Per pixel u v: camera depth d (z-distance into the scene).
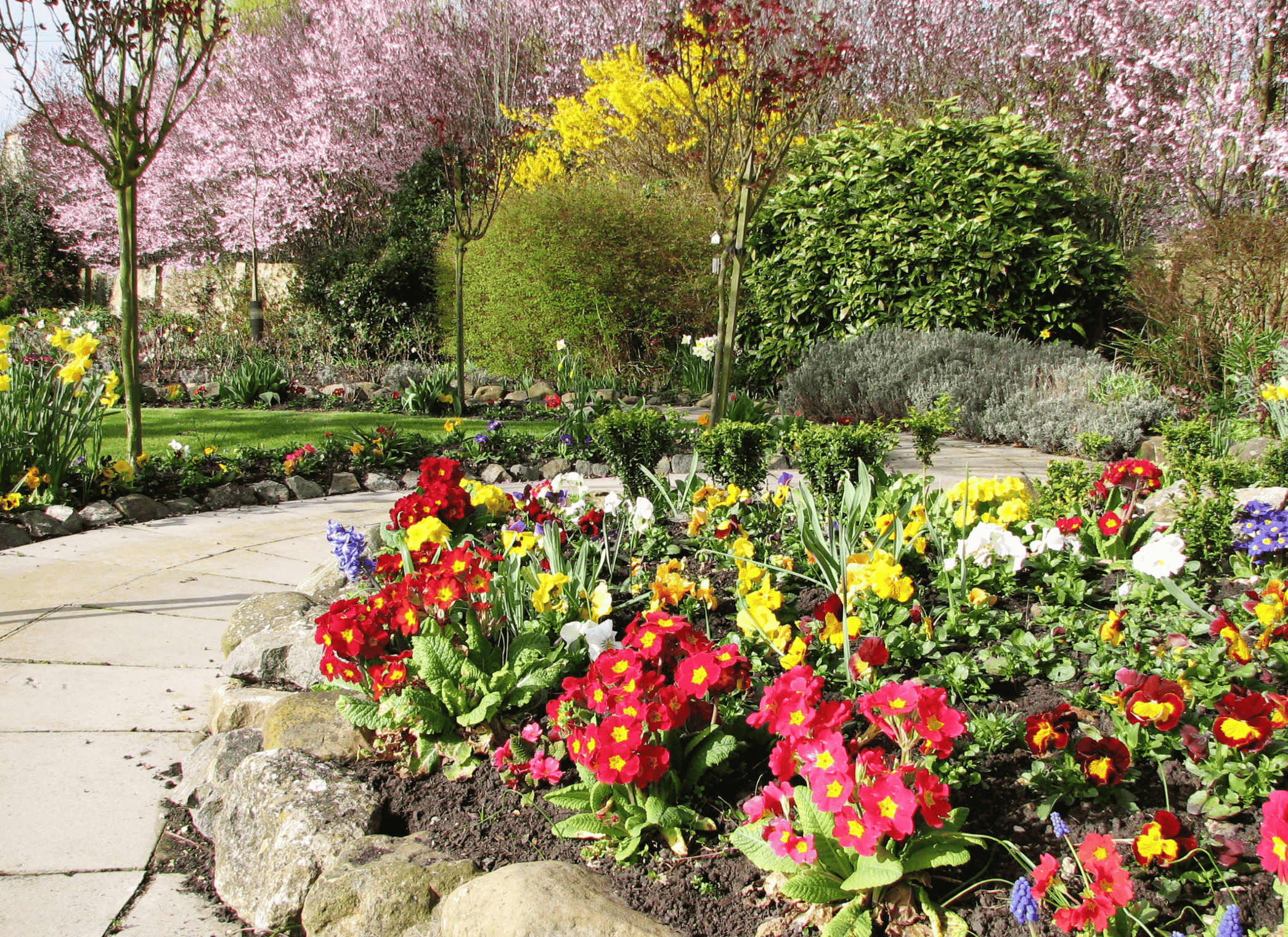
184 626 4.06
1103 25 13.87
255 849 2.28
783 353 11.03
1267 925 1.67
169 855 2.44
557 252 12.19
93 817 2.59
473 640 2.69
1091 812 2.01
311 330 14.16
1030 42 15.62
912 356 9.16
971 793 2.09
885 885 1.78
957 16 17.00
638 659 2.29
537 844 2.18
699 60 7.08
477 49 21.75
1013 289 9.81
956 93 16.91
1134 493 3.49
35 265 23.61
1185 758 2.14
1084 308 9.98
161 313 15.39
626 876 2.00
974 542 3.07
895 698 1.85
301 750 2.63
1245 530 3.20
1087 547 3.52
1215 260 9.04
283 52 22.34
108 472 6.13
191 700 3.35
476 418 10.05
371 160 19.89
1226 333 8.84
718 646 2.53
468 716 2.50
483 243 12.91
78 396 6.11
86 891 2.26
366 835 2.25
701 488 4.38
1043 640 2.61
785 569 3.26
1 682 3.41
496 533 4.21
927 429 5.47
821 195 10.73
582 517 3.62
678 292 12.36
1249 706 1.91
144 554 5.14
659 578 3.02
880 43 17.48
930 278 10.01
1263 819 1.90
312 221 20.02
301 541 5.50
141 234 21.23
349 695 2.87
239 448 7.32
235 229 19.70
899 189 10.26
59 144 22.38
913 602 3.06
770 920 1.83
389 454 7.61
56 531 5.57
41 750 2.94
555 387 11.28
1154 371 9.20
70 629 3.98
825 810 1.77
